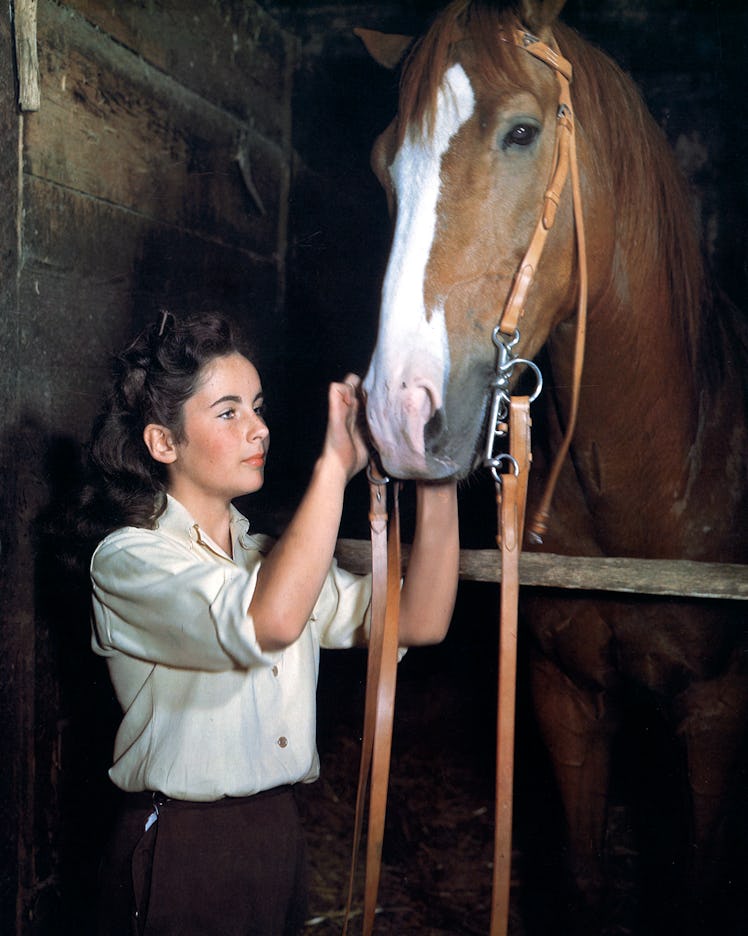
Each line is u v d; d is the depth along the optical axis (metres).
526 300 1.21
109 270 1.86
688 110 2.83
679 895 1.67
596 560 1.42
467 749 2.70
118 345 1.90
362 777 1.08
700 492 1.55
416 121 1.16
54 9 1.65
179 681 1.09
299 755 1.12
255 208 2.71
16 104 1.52
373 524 1.12
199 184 2.33
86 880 1.76
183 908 1.04
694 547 1.55
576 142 1.27
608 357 1.42
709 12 2.73
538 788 2.46
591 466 1.52
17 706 1.57
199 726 1.06
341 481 1.04
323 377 3.11
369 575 1.27
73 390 1.72
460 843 2.27
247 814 1.07
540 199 1.19
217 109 2.42
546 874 2.11
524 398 1.10
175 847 1.04
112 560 1.09
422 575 1.15
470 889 2.08
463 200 1.14
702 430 1.57
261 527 1.73
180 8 2.19
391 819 2.37
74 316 1.72
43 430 1.61
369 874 1.07
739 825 1.67
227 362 1.13
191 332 1.12
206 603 1.01
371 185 3.13
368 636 1.23
